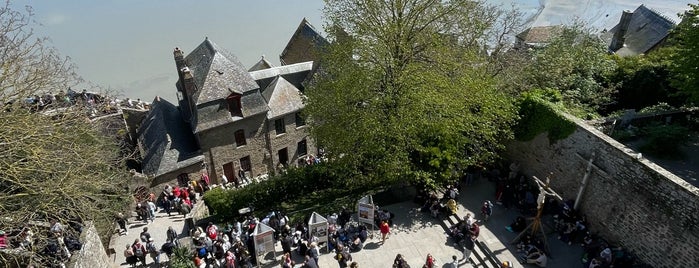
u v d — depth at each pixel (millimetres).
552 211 23891
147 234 23531
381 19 26375
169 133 34156
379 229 24250
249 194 28219
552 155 24531
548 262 20938
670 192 18031
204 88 33031
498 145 26172
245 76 35219
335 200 28312
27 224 17984
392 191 28188
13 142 17469
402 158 25234
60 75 21781
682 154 22094
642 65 30234
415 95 24469
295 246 23109
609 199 21109
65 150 21016
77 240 19047
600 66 30391
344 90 25594
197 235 23391
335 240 22234
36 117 19484
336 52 26688
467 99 25250
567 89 28844
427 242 23172
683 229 17672
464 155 27062
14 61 19578
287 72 40000
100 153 23812
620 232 20766
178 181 33438
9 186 19016
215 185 34688
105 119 33281
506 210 24766
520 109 26109
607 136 21188
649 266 19469
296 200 29656
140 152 35125
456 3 25781
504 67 31438
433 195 25344
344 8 27031
